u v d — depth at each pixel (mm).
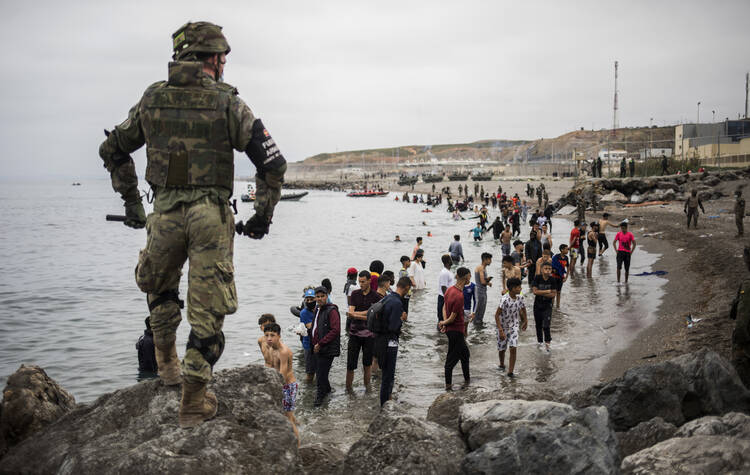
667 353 9789
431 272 22078
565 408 4352
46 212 85562
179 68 3088
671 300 14297
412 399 9141
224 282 3162
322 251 31625
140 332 14375
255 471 3359
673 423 5508
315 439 7512
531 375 9930
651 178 49031
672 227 30094
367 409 8789
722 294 13711
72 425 3887
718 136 70188
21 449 3736
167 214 3152
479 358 11180
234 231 3305
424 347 12148
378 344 8742
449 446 4230
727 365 5676
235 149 3189
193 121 3047
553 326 13031
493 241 33719
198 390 3367
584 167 80375
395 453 4039
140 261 3314
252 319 15148
